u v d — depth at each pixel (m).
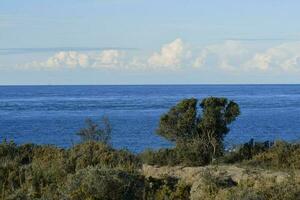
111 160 35.97
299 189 24.45
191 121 42.88
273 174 31.88
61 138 86.12
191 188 27.52
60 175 31.53
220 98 43.47
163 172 33.81
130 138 83.38
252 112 154.62
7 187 29.84
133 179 27.70
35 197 27.53
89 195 25.73
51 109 176.38
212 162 38.12
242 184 26.47
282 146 38.06
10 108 183.50
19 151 40.81
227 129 43.34
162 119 43.75
